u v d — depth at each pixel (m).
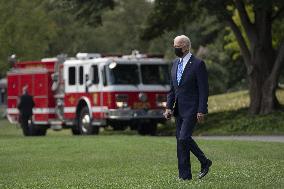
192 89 26.06
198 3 70.75
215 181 25.45
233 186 23.84
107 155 39.53
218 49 135.25
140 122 66.94
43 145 46.94
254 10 71.12
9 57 81.25
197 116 25.95
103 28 132.88
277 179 25.83
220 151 40.12
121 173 30.44
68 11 74.12
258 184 24.39
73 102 70.25
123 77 66.69
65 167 34.50
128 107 66.44
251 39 72.81
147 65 67.62
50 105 73.19
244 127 68.38
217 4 67.44
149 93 67.19
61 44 123.56
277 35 84.81
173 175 28.14
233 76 134.62
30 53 91.38
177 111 26.44
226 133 67.12
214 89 126.56
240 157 36.53
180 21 80.50
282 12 72.75
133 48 120.12
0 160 38.03
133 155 39.12
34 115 74.44
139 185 24.97
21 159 38.50
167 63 68.25
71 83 70.62
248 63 72.94
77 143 48.03
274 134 64.69
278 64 71.50
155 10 79.56
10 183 28.25
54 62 73.00
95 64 67.69
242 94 97.94
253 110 72.12
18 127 95.06
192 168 31.03
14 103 78.94
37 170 33.66
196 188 23.45
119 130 74.06
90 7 72.88
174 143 46.66
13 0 89.25
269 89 71.75
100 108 67.06
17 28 89.50
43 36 93.69
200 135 66.88
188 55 26.23
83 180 28.05
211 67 126.19
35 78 75.00
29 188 25.91
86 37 127.19
